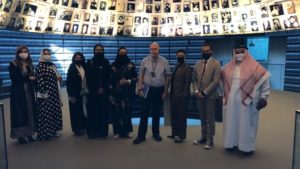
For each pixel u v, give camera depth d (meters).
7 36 8.80
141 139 4.61
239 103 3.97
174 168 3.54
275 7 7.57
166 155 4.01
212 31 8.49
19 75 4.34
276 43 11.05
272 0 7.56
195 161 3.78
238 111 4.00
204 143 4.54
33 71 4.56
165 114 4.86
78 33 8.12
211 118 4.25
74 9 7.95
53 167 3.57
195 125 5.84
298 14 7.27
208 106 4.25
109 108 4.90
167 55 11.90
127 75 4.68
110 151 4.17
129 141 4.66
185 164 3.68
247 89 3.93
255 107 3.96
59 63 11.06
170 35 8.74
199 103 4.41
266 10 7.72
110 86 4.66
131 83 4.73
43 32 7.53
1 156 2.87
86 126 4.80
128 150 4.21
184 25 8.63
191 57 11.81
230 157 3.94
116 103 4.73
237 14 8.13
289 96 9.38
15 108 4.36
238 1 8.05
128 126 4.85
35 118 4.61
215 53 12.02
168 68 4.52
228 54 11.76
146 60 4.52
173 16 8.65
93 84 4.62
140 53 11.77
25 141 4.54
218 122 5.93
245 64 4.02
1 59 8.59
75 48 11.38
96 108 4.71
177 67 4.51
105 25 8.39
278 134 5.07
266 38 11.44
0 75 8.58
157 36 8.73
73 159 3.85
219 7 8.28
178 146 4.41
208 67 4.21
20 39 9.41
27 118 4.45
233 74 4.09
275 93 10.09
